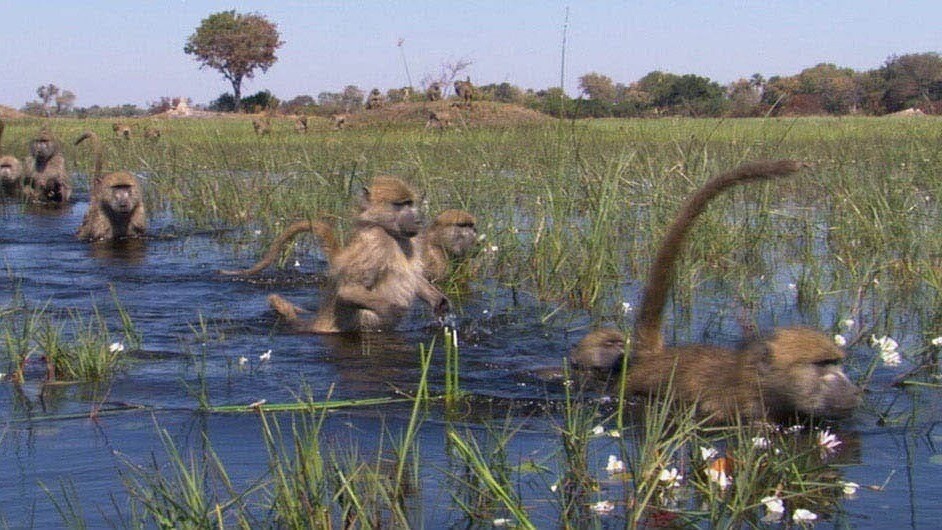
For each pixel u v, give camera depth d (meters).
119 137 28.95
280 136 28.28
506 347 7.37
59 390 6.11
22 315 8.28
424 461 4.67
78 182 21.64
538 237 9.95
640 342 6.40
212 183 15.50
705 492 4.23
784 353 5.32
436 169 14.38
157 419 5.48
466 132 16.50
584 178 10.66
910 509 4.07
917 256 9.24
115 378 6.40
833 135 24.78
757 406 5.38
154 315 8.55
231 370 6.67
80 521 3.81
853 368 6.51
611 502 4.14
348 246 8.25
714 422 5.47
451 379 6.36
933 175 12.42
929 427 5.32
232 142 26.67
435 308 8.30
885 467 4.65
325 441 5.02
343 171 12.90
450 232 10.12
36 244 12.95
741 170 5.84
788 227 11.86
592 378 6.42
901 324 7.70
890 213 10.20
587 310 8.62
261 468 4.58
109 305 8.91
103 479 4.46
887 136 23.08
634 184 11.46
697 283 8.96
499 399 5.94
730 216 11.58
